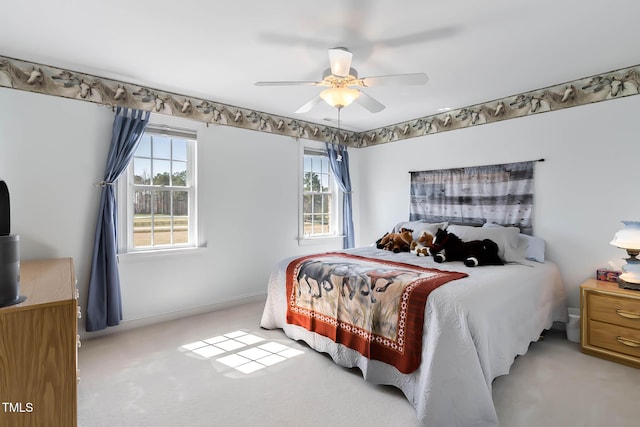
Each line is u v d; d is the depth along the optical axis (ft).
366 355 7.39
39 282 5.61
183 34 7.44
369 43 7.79
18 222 8.78
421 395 6.04
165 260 11.28
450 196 13.57
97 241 9.68
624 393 6.95
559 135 10.64
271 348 9.25
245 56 8.51
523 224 11.43
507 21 6.88
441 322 6.27
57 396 4.18
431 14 6.61
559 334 10.36
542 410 6.36
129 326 10.53
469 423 5.73
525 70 9.43
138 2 6.23
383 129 16.29
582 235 10.23
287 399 6.81
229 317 11.72
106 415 6.24
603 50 8.24
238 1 6.18
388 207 16.15
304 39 7.63
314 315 9.02
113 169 9.96
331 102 8.27
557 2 6.22
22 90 8.79
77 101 9.58
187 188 11.89
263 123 13.74
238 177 13.03
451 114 13.51
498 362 6.79
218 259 12.53
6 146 8.60
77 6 6.35
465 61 8.81
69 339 4.24
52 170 9.23
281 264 10.60
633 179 9.31
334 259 10.23
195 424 6.02
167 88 10.89
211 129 12.26
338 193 16.66
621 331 8.34
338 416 6.26
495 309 6.98
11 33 7.41
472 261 9.36
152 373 7.81
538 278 9.14
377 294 7.50
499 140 12.07
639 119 9.18
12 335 3.93
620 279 8.73
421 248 11.34
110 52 8.32
